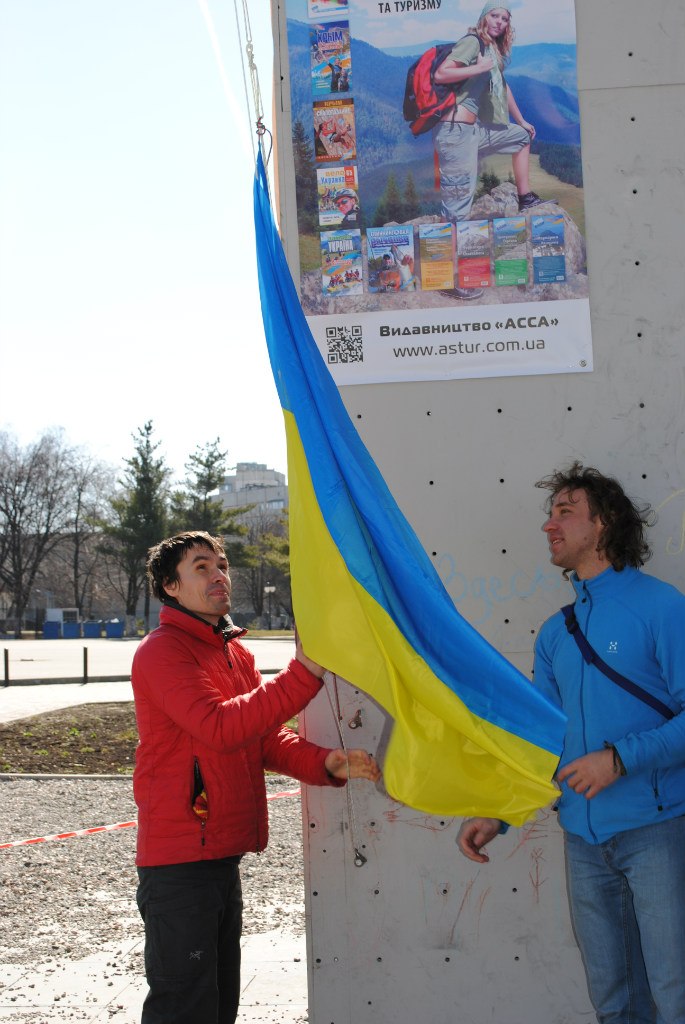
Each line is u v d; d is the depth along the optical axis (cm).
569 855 321
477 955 360
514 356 370
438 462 371
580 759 294
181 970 305
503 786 302
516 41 374
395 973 362
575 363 369
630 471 368
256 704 303
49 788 1097
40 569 8100
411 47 376
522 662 366
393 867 363
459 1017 360
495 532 368
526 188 371
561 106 372
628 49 372
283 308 333
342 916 364
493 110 372
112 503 7569
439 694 297
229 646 343
